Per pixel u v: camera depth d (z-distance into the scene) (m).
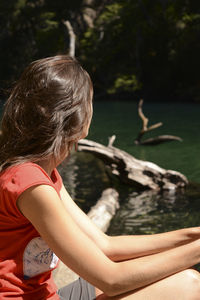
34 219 1.02
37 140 1.04
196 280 1.14
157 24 29.20
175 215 3.34
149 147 7.66
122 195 4.06
